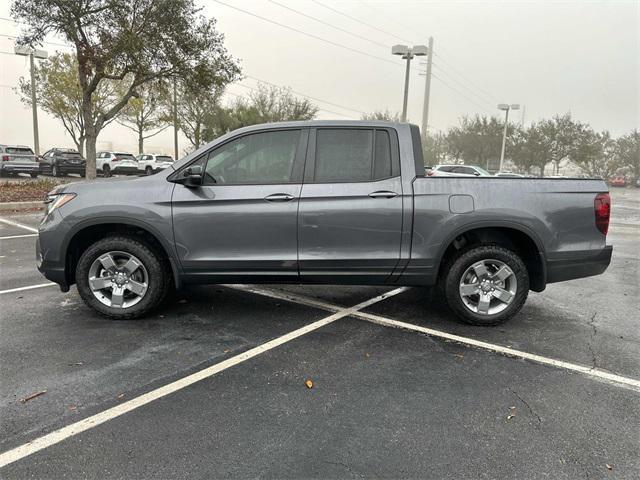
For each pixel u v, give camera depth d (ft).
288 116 134.62
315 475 7.64
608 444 8.59
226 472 7.68
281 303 16.76
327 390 10.46
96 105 113.39
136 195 13.99
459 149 159.02
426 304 16.94
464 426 9.12
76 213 13.99
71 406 9.60
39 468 7.70
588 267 14.29
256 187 13.82
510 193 13.91
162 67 53.98
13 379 10.69
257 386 10.59
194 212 13.85
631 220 51.65
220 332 13.85
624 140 190.39
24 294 17.30
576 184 14.24
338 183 13.76
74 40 48.96
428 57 90.84
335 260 13.89
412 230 13.78
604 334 14.20
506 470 7.83
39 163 84.33
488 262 14.37
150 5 49.83
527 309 16.72
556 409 9.78
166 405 9.71
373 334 13.91
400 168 13.89
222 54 56.44
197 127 127.95
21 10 46.47
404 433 8.86
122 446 8.32
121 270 14.53
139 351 12.38
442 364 11.89
